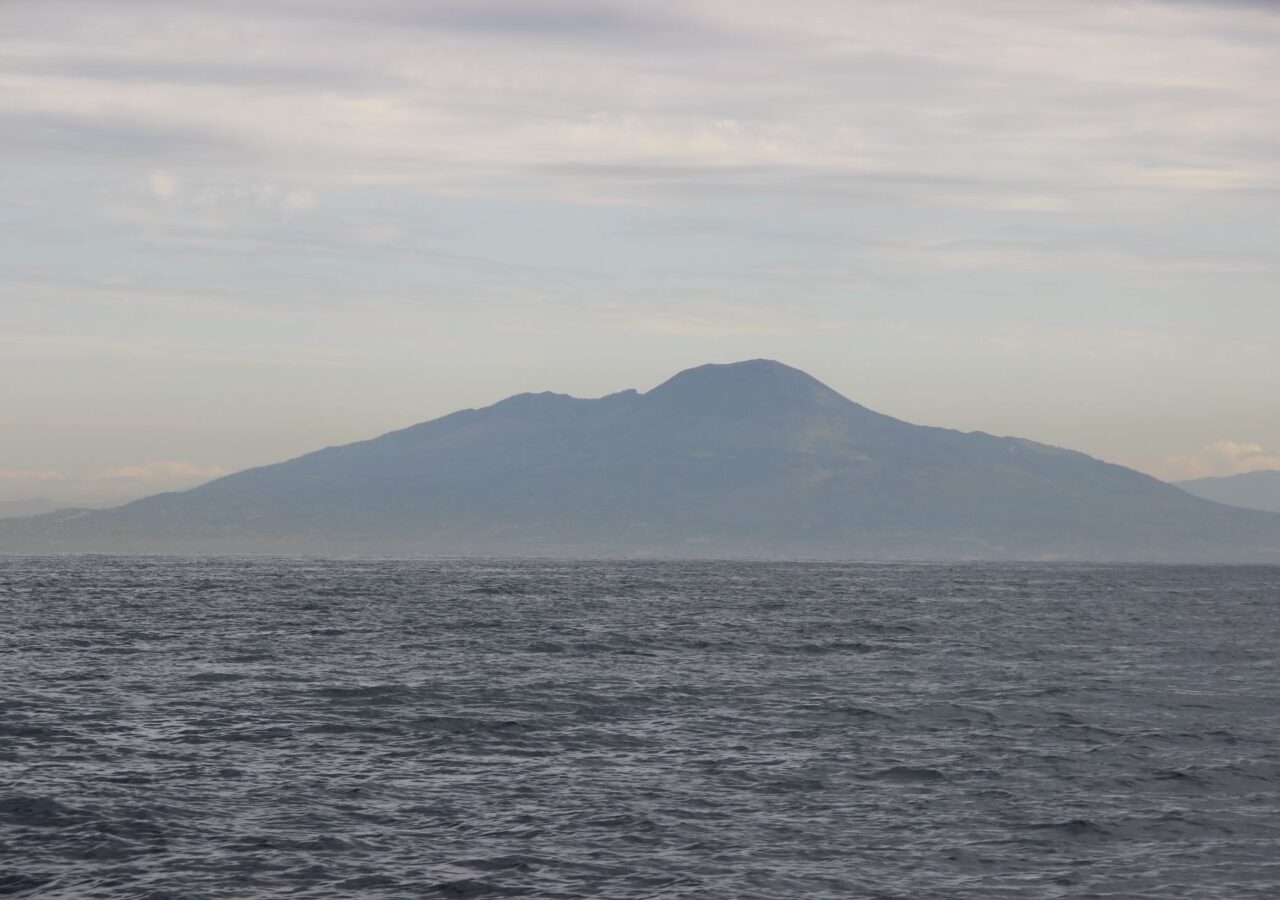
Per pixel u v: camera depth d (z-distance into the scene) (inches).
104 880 1481.3
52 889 1450.5
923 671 3499.0
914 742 2319.1
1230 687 3184.1
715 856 1579.7
